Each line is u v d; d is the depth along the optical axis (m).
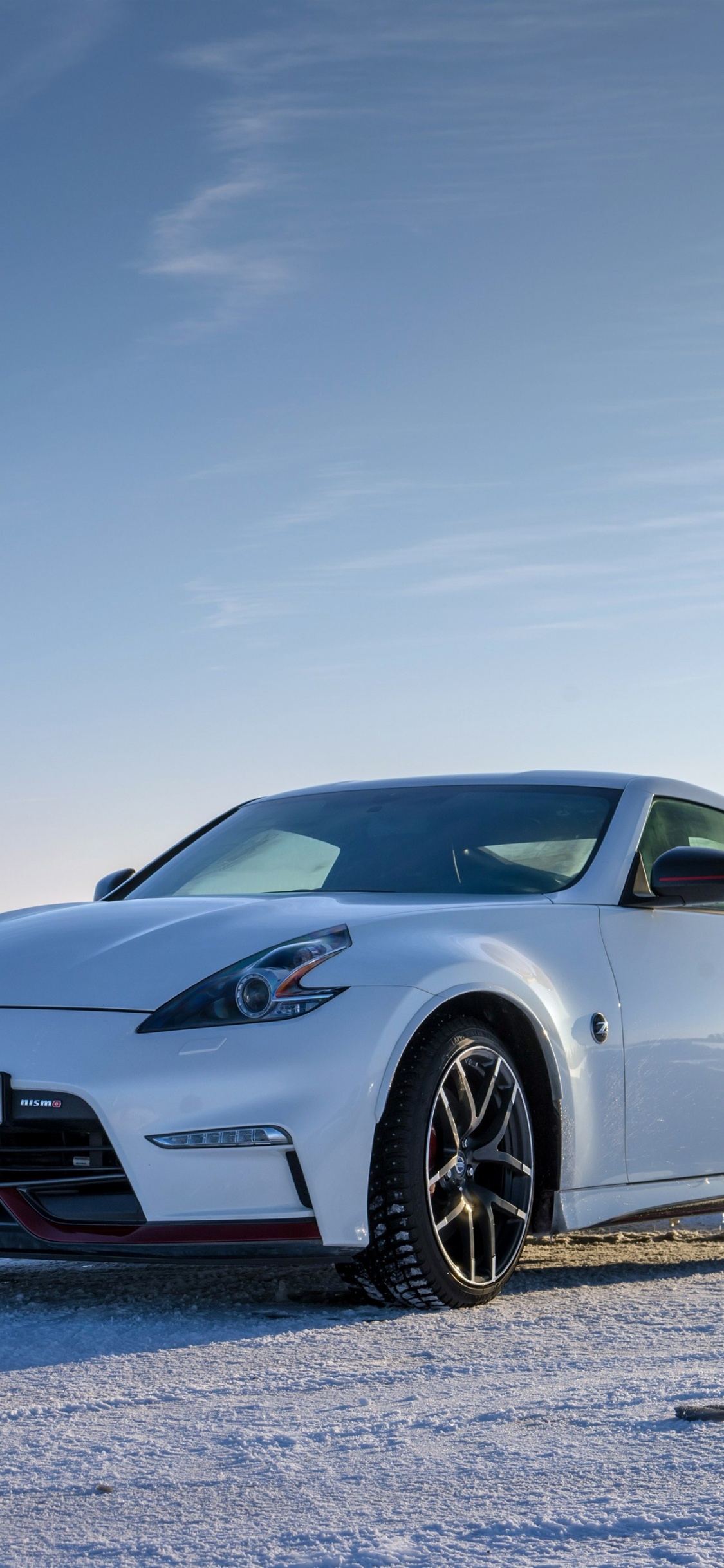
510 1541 1.90
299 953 3.61
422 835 4.62
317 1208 3.45
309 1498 2.12
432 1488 2.14
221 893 4.60
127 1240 3.47
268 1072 3.46
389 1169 3.55
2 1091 3.52
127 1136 3.43
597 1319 3.47
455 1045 3.69
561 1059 3.95
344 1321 3.47
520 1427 2.44
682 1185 4.34
